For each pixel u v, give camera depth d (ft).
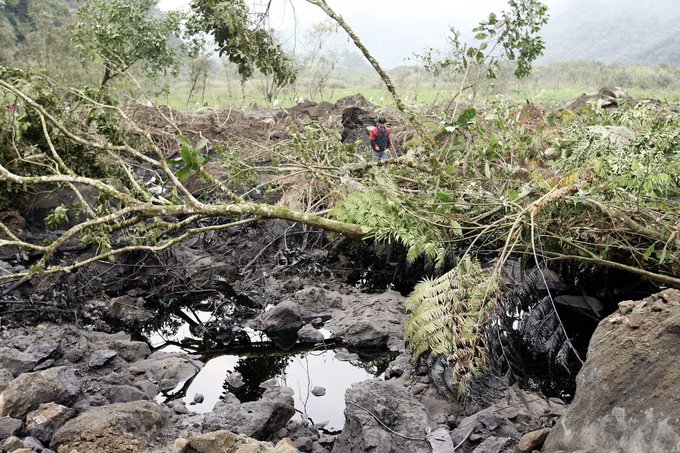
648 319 10.68
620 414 10.00
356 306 20.12
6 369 13.89
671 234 15.60
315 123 25.93
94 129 25.99
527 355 16.55
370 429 11.94
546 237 17.75
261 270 22.50
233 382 15.78
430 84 67.87
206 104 56.54
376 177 19.27
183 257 22.48
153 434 12.50
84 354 16.16
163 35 31.99
